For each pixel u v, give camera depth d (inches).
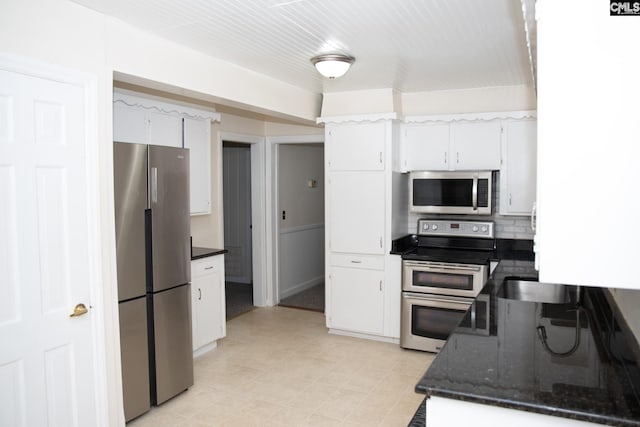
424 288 161.6
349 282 178.1
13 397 84.3
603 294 107.4
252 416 120.0
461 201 168.6
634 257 50.2
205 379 142.5
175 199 126.6
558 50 51.2
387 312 172.6
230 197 275.4
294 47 118.7
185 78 118.0
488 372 63.5
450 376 62.4
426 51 122.3
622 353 70.3
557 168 51.9
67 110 90.7
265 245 224.1
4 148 81.0
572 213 51.7
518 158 163.0
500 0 88.7
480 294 108.6
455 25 102.5
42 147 86.7
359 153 172.9
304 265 256.8
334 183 177.9
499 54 125.4
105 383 99.9
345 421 117.3
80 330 95.0
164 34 108.2
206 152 176.4
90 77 94.0
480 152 167.9
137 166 114.0
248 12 95.0
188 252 131.9
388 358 159.3
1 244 81.5
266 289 225.3
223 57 127.5
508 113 161.8
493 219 176.4
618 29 49.5
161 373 124.3
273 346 171.0
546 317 89.9
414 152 177.6
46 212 88.1
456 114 169.2
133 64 103.4
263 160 221.3
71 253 92.7
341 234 177.9
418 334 163.9
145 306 118.0
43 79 86.2
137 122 147.3
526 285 123.0
